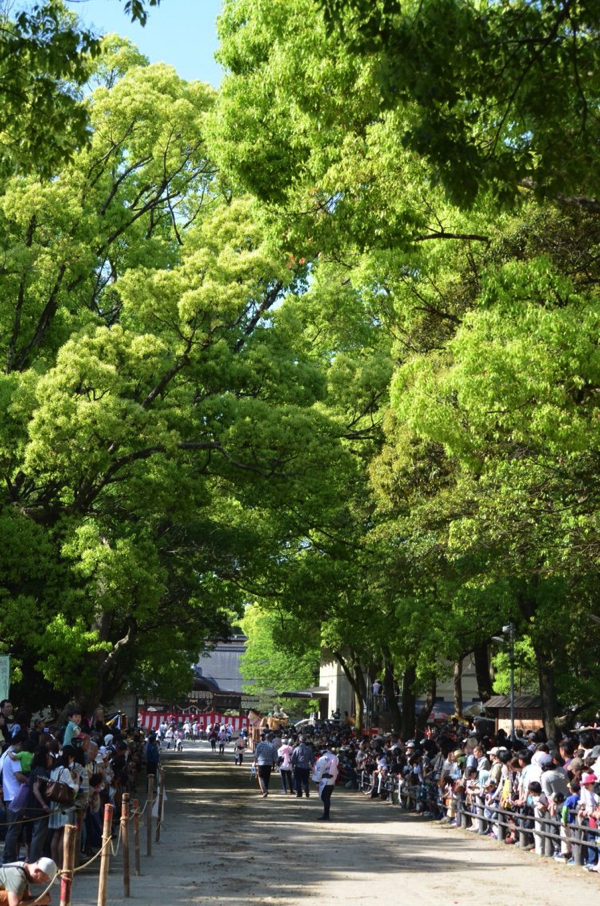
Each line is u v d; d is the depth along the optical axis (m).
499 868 17.55
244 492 33.88
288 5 15.22
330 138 16.19
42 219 29.16
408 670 44.78
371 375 34.56
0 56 12.21
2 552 27.02
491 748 26.41
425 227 16.53
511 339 15.23
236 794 36.12
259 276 29.34
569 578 24.09
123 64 38.06
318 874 16.38
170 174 36.66
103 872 12.38
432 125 11.30
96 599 28.47
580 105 11.35
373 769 38.19
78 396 26.45
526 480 20.02
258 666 91.56
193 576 38.69
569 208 17.12
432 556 25.95
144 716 92.00
